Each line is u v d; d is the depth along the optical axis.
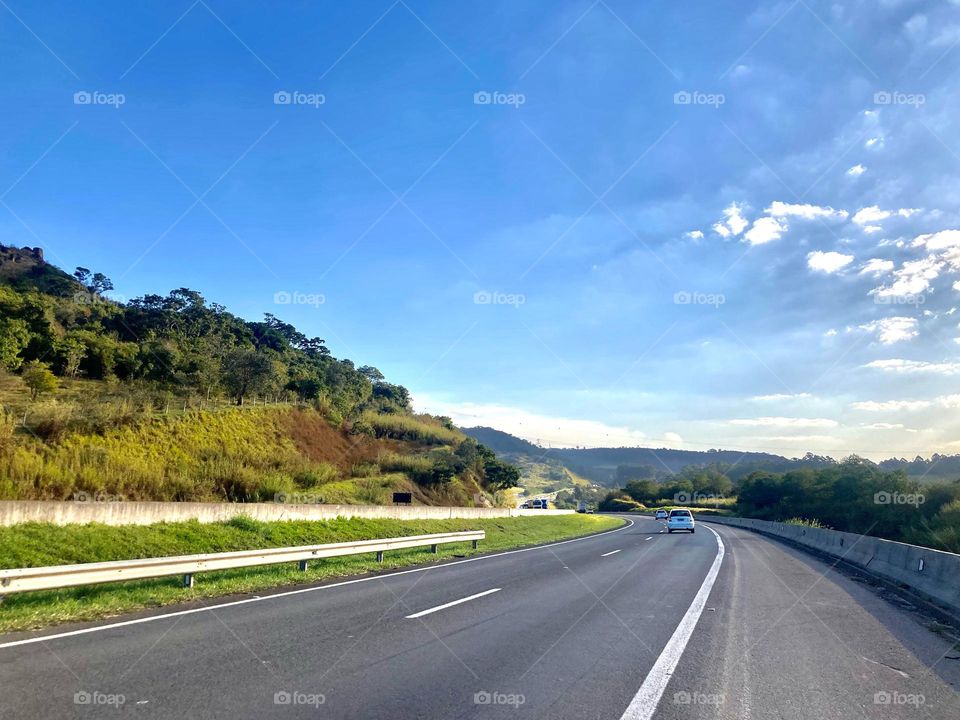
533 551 25.22
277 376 60.44
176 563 12.69
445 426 108.50
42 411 32.41
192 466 32.12
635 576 16.78
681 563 20.69
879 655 8.50
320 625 9.65
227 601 11.91
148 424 38.34
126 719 5.45
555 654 8.06
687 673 7.32
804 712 6.10
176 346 52.81
